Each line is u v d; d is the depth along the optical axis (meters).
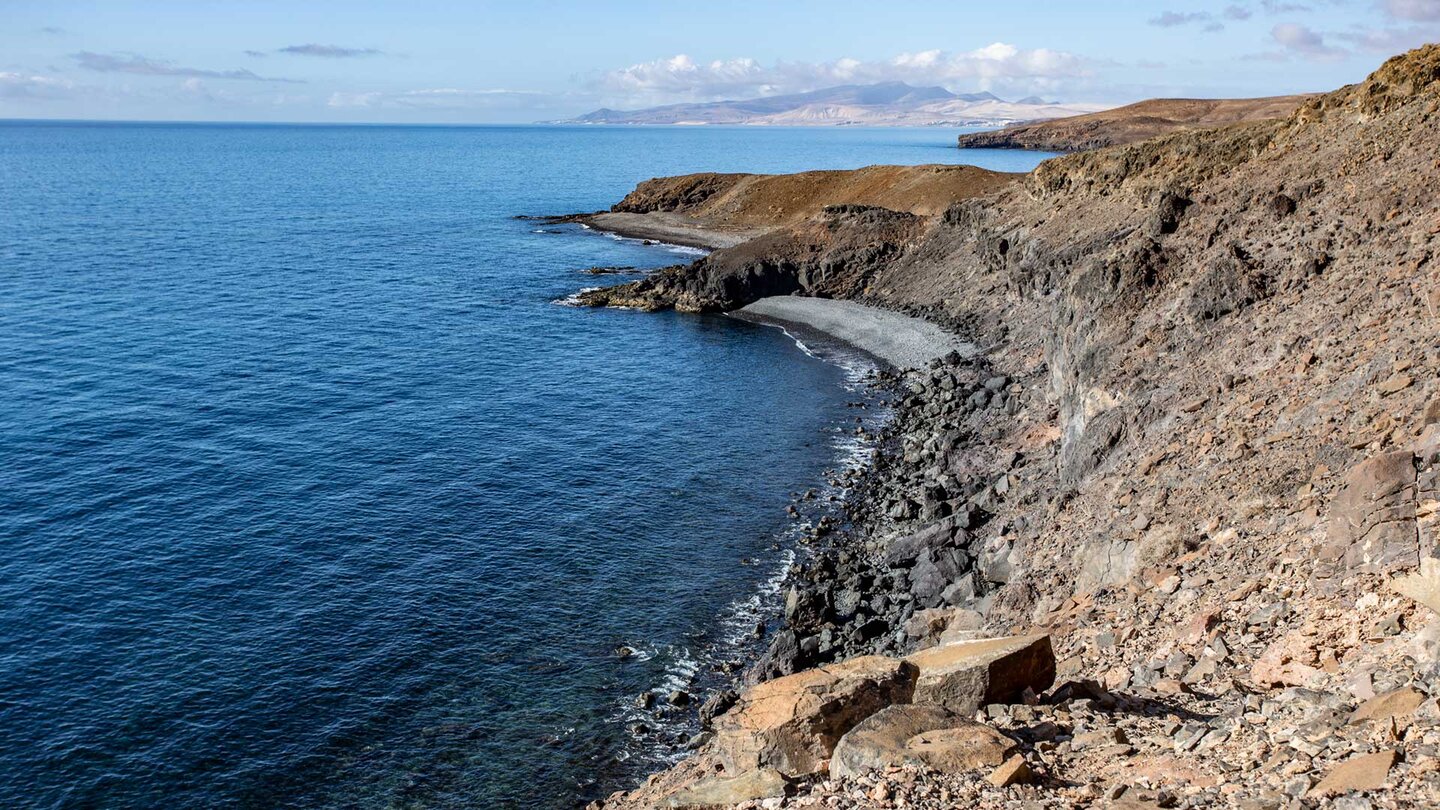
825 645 35.12
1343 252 39.19
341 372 72.25
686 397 69.50
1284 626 19.73
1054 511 36.69
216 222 157.00
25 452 53.28
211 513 46.69
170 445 55.41
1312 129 57.59
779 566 42.84
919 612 33.72
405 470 53.12
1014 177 134.38
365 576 41.16
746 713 17.62
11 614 37.12
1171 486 30.58
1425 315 29.30
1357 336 31.59
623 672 34.91
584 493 50.81
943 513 45.12
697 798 15.48
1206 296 41.62
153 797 28.33
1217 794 12.38
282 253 127.81
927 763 14.34
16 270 107.25
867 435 60.91
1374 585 18.89
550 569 42.34
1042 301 76.31
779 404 68.06
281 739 30.91
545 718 32.28
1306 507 24.11
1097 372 44.03
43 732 30.69
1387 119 49.56
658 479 53.12
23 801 27.83
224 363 73.00
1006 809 12.82
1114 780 13.70
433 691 33.56
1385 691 14.30
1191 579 24.41
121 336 79.62
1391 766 11.48
